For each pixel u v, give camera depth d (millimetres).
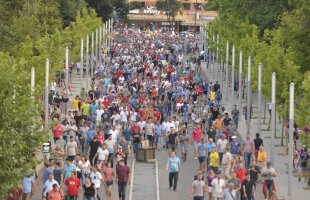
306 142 68250
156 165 78625
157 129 87750
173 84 119688
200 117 97125
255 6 129000
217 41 141375
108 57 162625
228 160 69625
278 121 102375
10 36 120750
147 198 67438
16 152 49250
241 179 63375
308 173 72188
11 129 49344
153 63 153750
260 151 72312
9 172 48406
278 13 125000
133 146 82312
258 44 111375
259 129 86750
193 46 195500
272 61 90375
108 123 85125
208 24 170875
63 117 94125
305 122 71000
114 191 69188
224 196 58812
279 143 91625
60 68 112562
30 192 60156
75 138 78562
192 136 88500
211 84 127875
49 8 138000
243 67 117875
